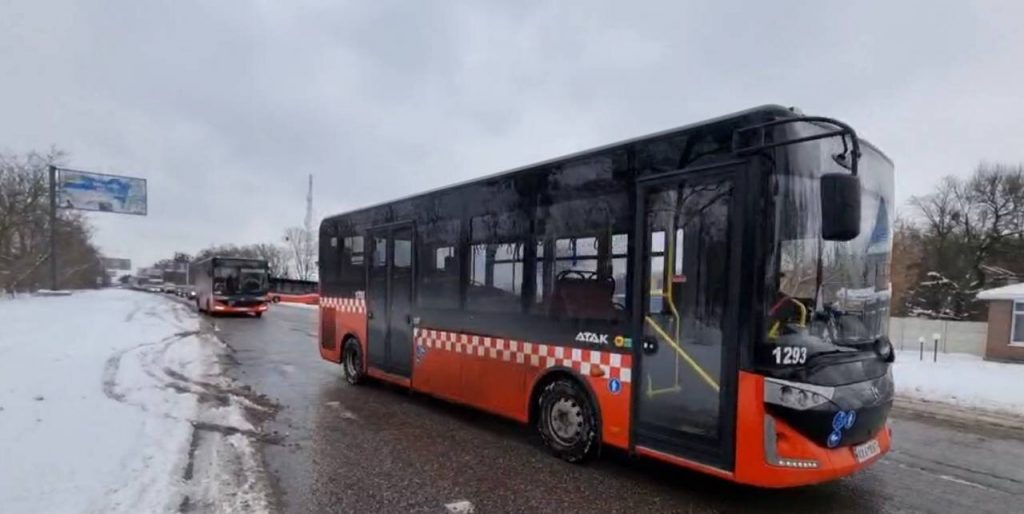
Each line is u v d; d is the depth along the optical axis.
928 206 38.19
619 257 4.95
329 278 10.38
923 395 9.73
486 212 6.56
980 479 5.23
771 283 3.98
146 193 40.34
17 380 7.73
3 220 37.78
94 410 6.38
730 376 4.11
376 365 8.77
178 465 4.83
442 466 5.27
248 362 11.82
